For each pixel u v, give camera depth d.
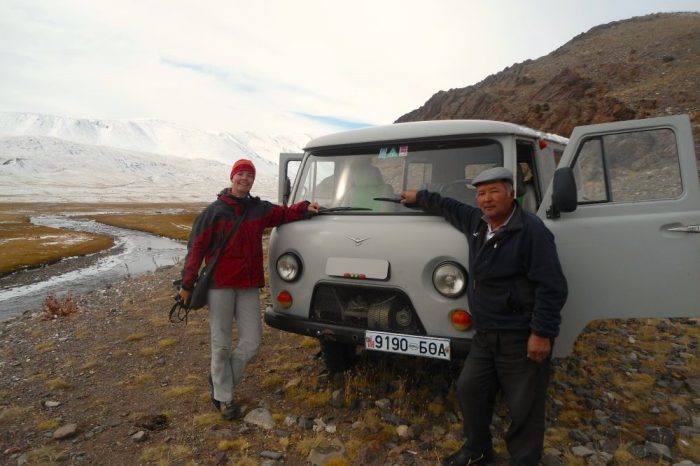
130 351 6.49
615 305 3.52
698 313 3.30
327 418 4.19
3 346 7.38
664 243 3.40
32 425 4.32
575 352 5.59
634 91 43.19
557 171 3.35
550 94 58.62
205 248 4.14
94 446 3.88
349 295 4.20
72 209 117.44
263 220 4.34
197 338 6.96
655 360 5.36
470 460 3.29
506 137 3.88
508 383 3.10
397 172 4.27
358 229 4.09
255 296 4.42
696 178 3.39
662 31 72.88
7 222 69.75
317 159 4.76
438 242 3.72
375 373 4.91
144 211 110.69
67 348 6.86
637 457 3.50
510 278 3.03
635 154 3.59
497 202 3.05
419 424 3.98
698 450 3.54
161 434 4.05
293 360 5.68
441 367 5.00
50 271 25.22
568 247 3.63
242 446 3.73
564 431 3.85
